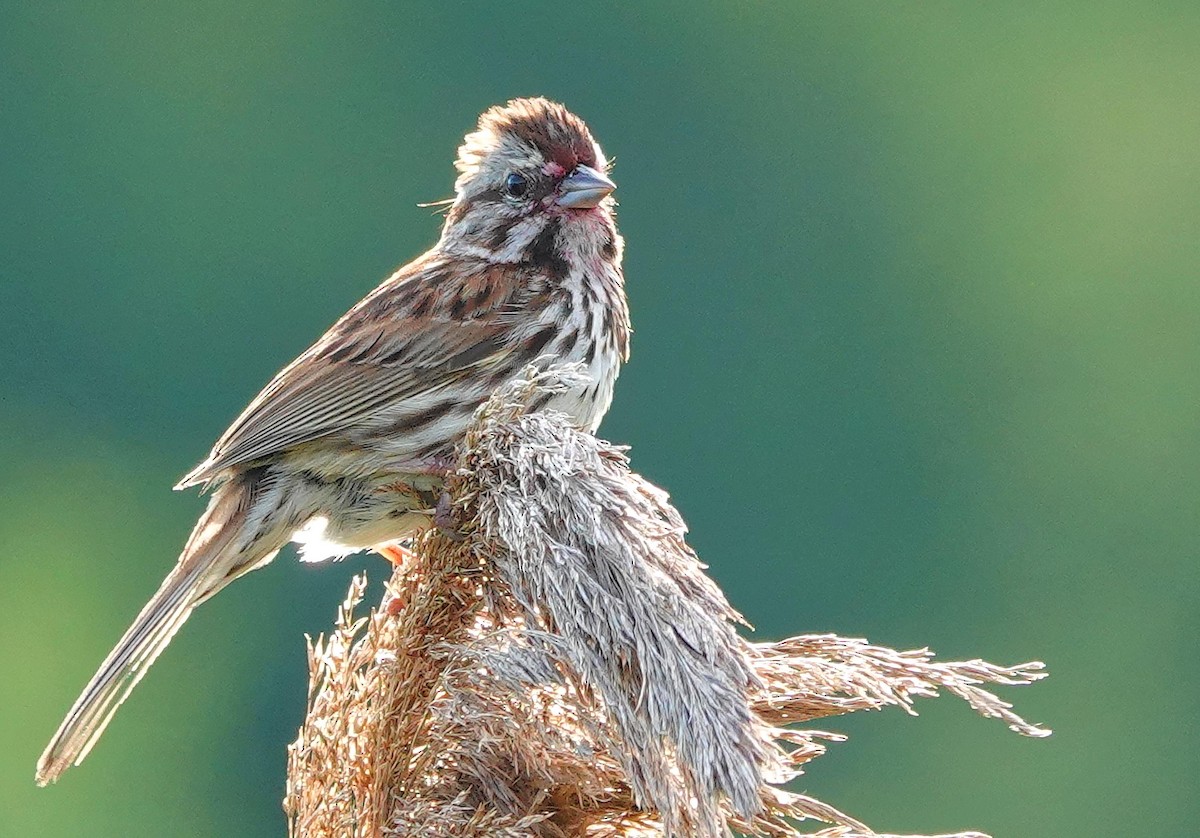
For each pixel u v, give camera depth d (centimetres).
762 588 2972
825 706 820
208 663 3039
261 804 3005
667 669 767
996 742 2841
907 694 817
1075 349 3269
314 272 3416
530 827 838
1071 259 3372
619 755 778
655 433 3064
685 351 3161
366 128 3456
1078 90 3497
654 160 3397
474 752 841
